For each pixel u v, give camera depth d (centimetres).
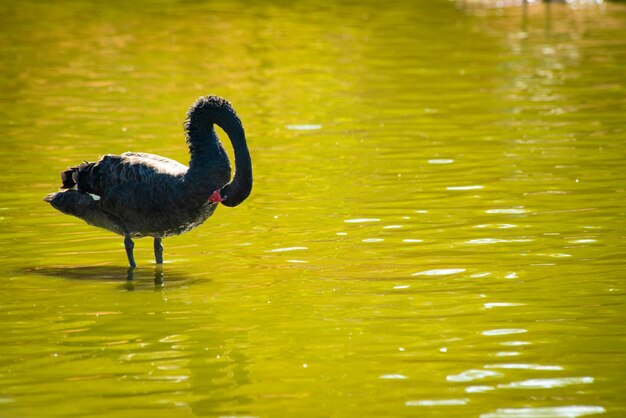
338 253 1366
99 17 3794
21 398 928
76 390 945
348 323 1109
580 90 2467
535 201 1577
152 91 2506
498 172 1755
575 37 3297
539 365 982
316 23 3656
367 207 1574
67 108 2317
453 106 2320
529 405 896
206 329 1102
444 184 1691
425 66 2825
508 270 1275
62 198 1330
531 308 1141
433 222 1490
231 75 2714
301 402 912
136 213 1267
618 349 1018
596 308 1135
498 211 1533
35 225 1526
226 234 1470
